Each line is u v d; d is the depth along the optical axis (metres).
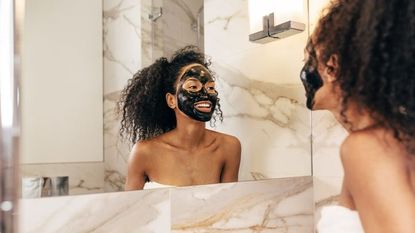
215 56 0.87
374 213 0.80
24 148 0.64
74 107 0.70
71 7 0.70
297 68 0.99
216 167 0.86
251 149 0.92
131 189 0.74
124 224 0.73
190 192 0.81
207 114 0.85
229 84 0.89
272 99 0.96
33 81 0.66
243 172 0.90
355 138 0.84
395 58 0.76
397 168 0.77
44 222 0.65
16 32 0.52
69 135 0.69
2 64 0.50
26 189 0.64
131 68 0.76
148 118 0.77
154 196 0.77
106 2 0.74
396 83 0.76
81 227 0.69
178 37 0.82
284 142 0.97
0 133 0.48
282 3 0.96
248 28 0.93
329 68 0.89
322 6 0.93
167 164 0.79
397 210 0.76
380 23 0.78
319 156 0.99
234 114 0.89
